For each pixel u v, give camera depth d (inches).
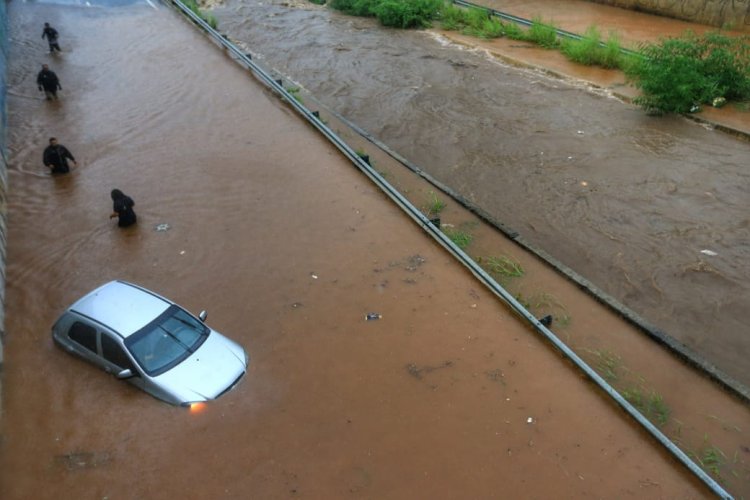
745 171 655.1
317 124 741.9
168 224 553.6
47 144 711.7
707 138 733.9
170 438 343.6
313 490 315.9
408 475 324.8
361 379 386.9
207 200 589.9
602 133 752.3
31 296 463.8
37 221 561.6
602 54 968.3
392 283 474.9
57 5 1273.4
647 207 593.6
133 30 1139.9
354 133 769.6
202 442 341.4
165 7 1280.8
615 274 504.1
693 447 349.1
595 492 317.4
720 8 1088.8
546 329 420.2
